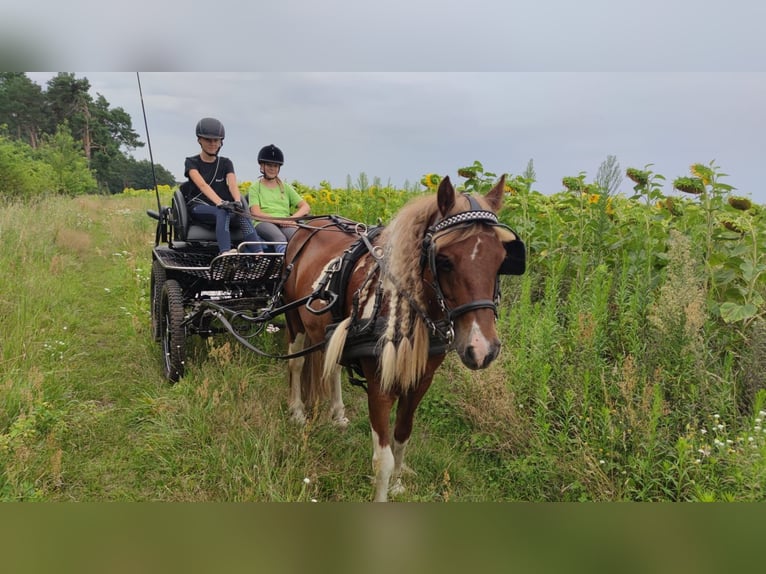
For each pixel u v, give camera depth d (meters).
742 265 4.66
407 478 3.80
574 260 5.99
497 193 3.04
